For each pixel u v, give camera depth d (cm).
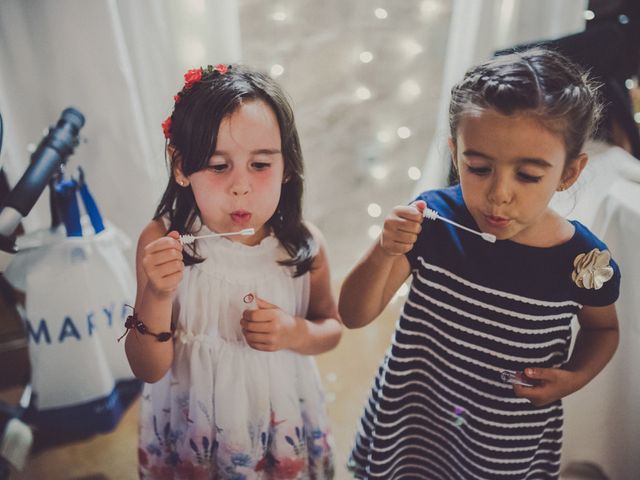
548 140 66
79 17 128
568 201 108
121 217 151
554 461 95
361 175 199
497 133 66
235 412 88
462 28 171
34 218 143
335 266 191
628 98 127
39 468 127
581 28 173
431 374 90
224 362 88
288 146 82
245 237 85
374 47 186
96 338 123
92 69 133
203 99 74
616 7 168
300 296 93
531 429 87
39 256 116
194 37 144
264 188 78
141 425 99
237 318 88
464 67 173
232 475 92
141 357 83
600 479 120
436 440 96
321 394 102
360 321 87
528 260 77
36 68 133
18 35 129
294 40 176
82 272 118
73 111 118
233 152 75
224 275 85
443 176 108
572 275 77
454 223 75
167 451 98
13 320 143
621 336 105
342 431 138
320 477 103
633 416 107
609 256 77
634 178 105
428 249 82
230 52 148
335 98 188
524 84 65
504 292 79
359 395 148
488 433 87
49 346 120
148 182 148
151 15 138
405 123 199
